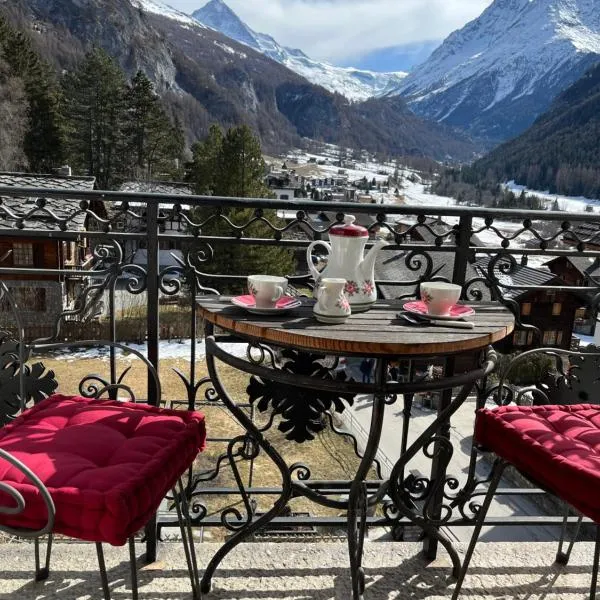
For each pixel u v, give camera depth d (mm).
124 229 2078
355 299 1603
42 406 1623
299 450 8914
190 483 2016
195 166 32031
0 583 1813
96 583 1829
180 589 1829
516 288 2174
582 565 2057
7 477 1188
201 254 1988
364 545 2096
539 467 1453
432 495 1984
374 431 1539
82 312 2012
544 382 2195
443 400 1908
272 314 1525
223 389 1723
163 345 13477
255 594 1839
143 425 1497
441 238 2070
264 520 1797
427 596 1856
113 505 1083
